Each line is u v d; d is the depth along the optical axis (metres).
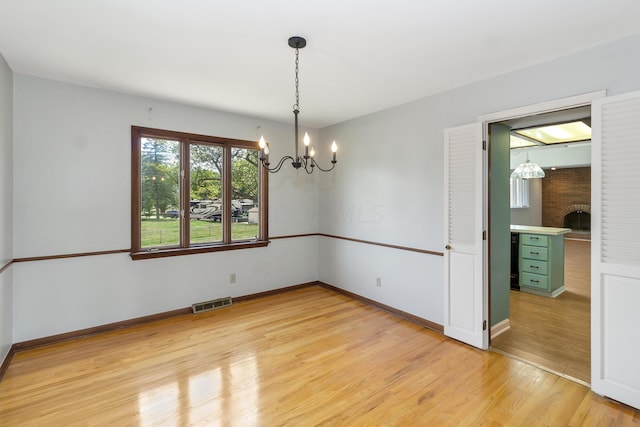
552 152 8.51
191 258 3.76
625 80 2.11
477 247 2.88
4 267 2.51
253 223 4.36
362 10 1.83
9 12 1.85
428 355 2.75
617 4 1.75
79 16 1.90
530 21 1.93
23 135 2.80
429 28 2.02
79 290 3.08
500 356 2.74
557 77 2.41
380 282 3.92
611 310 2.15
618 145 2.10
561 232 4.43
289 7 1.80
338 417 1.97
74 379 2.36
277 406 2.07
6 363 2.54
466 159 2.95
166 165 3.62
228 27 2.02
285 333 3.20
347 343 2.98
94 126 3.13
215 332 3.21
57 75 2.82
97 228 3.16
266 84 3.01
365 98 3.41
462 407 2.07
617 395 2.11
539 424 1.92
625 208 2.08
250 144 4.20
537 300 4.22
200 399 2.13
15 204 2.77
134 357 2.69
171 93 3.28
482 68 2.62
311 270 4.92
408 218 3.56
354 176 4.27
